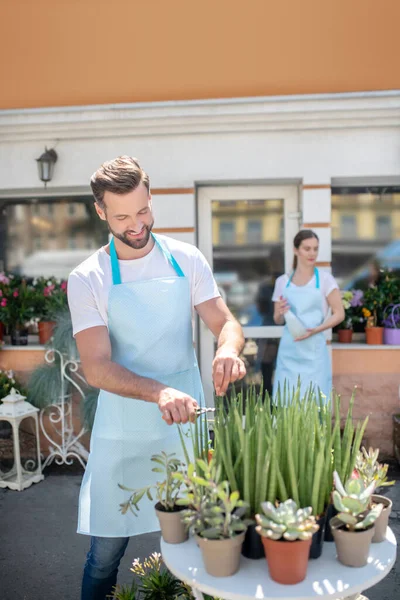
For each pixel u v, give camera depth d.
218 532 1.43
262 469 1.52
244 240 5.04
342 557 1.49
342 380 4.83
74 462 4.82
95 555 2.22
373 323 4.89
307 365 4.12
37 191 5.08
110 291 2.13
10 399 4.29
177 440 2.19
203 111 4.62
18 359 4.96
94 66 4.80
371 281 5.11
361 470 1.72
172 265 2.21
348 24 4.64
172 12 4.73
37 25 4.82
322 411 1.80
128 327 2.14
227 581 1.42
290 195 4.98
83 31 4.79
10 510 3.95
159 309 2.15
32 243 5.30
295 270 4.25
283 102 4.56
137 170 1.98
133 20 4.75
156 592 2.31
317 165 4.71
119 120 4.70
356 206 5.08
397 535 3.45
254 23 4.69
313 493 1.51
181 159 4.77
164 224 4.83
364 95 4.48
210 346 4.99
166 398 1.77
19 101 4.88
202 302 2.27
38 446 4.46
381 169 4.67
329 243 4.77
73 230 5.26
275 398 1.88
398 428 4.56
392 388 4.80
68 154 4.84
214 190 5.01
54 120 4.72
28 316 4.98
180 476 1.52
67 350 4.56
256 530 1.43
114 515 2.15
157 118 4.68
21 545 3.47
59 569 3.20
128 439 2.16
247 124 4.68
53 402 4.61
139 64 4.78
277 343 5.05
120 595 2.24
